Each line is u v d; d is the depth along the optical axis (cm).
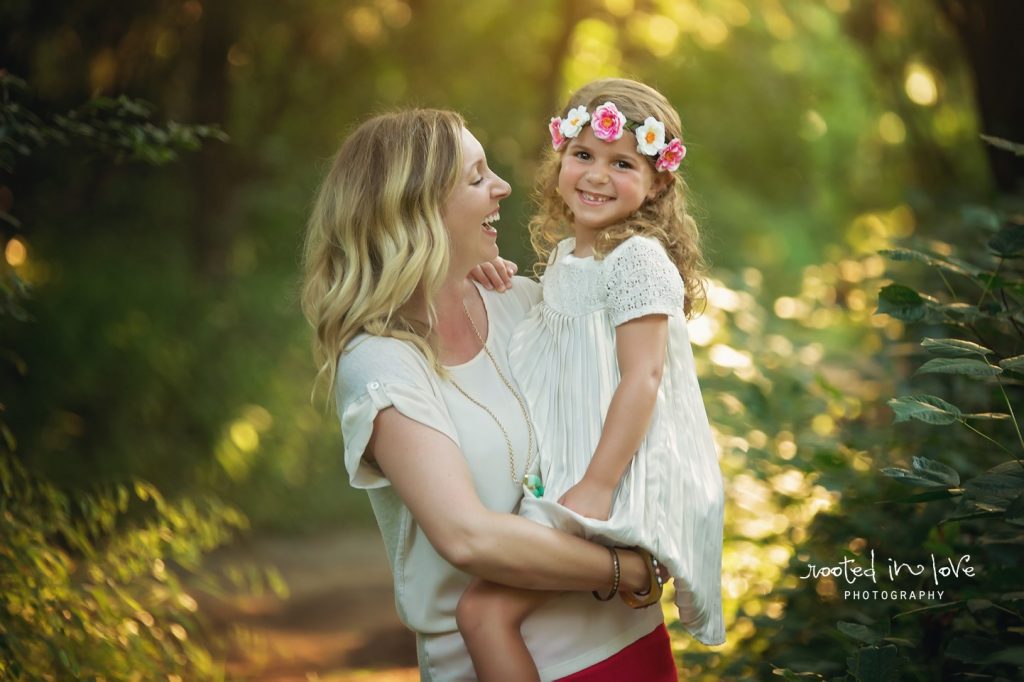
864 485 389
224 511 462
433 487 241
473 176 271
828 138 1688
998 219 390
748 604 436
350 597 810
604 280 272
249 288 1146
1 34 937
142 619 395
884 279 562
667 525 259
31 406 917
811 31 1570
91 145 387
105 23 1014
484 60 1350
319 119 1294
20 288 368
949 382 431
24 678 347
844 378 623
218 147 1139
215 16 1091
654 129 279
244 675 606
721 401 510
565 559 243
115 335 989
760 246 1698
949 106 892
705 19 1548
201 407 1001
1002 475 243
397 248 259
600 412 264
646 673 266
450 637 263
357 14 1245
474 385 271
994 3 555
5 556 361
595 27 1503
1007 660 246
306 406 1095
